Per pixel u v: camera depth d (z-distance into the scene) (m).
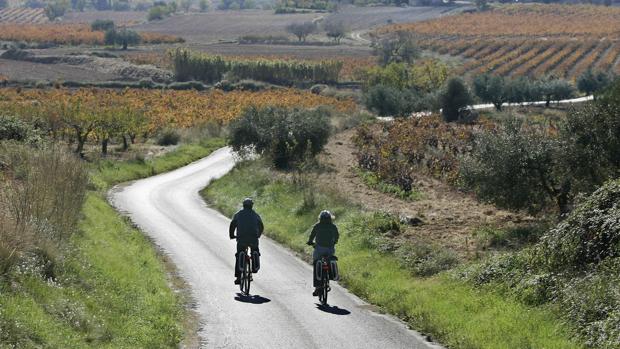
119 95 149.12
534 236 31.52
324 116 72.06
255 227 23.27
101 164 65.62
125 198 51.31
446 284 22.95
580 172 35.00
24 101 129.00
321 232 22.42
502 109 137.12
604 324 16.25
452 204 45.28
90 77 196.00
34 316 14.51
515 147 35.44
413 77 173.12
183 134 100.94
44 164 25.69
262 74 197.88
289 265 28.94
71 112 78.88
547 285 19.80
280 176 53.62
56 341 13.90
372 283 24.67
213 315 20.59
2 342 12.89
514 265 22.19
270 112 69.38
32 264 17.31
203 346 17.47
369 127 102.12
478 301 20.47
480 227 34.91
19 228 18.31
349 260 28.34
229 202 48.72
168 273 26.81
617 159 34.59
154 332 17.53
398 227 33.09
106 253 24.47
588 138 34.97
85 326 15.83
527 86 148.25
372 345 17.98
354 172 61.12
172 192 56.78
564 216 33.28
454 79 123.19
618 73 195.38
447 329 18.80
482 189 36.69
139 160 72.62
